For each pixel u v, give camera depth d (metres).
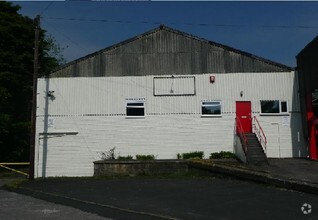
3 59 33.88
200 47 25.89
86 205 12.52
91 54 26.20
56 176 25.34
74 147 25.64
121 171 22.64
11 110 35.22
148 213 10.97
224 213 10.61
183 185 16.55
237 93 25.28
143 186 16.78
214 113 25.31
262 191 13.78
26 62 36.28
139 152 25.31
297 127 24.84
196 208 11.44
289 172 17.16
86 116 25.81
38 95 26.08
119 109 25.70
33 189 17.22
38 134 25.78
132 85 25.84
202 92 25.45
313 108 23.16
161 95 25.62
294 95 25.09
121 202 12.89
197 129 25.20
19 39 36.00
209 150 25.00
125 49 26.20
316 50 21.58
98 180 20.27
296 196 12.51
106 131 25.61
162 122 25.44
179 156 25.00
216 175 18.83
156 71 25.86
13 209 12.10
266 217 9.95
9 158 33.66
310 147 23.23
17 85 34.50
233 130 25.02
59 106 25.97
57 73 26.23
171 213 10.88
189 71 25.70
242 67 25.47
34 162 23.56
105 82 25.98
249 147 21.88
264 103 25.19
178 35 26.11
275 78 25.28
